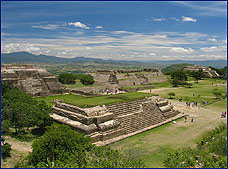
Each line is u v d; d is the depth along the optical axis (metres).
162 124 29.19
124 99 30.28
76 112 24.52
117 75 73.62
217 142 19.84
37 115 22.84
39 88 52.56
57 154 15.09
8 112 22.41
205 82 88.00
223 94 57.28
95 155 15.19
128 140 22.86
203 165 15.12
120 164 14.39
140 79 79.38
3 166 14.45
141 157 18.38
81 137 16.75
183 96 54.78
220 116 34.88
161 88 71.19
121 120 25.69
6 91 33.25
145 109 30.22
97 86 63.91
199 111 38.72
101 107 25.12
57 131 16.64
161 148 20.66
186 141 22.77
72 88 58.03
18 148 18.52
